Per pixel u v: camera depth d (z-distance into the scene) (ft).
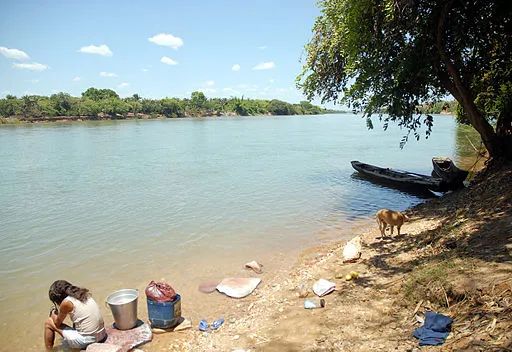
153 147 133.28
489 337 13.26
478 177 48.08
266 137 180.14
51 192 61.36
